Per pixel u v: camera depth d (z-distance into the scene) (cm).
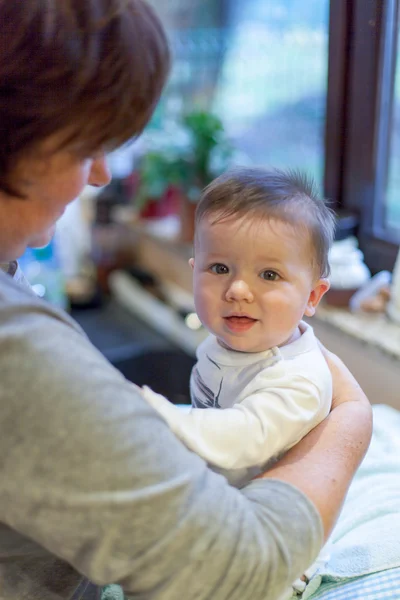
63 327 55
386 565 87
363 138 159
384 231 164
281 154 201
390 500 98
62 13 50
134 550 52
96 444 50
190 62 229
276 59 195
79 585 69
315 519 61
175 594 53
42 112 52
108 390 53
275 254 74
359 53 154
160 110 236
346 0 152
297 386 73
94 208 261
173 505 52
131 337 222
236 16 208
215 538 53
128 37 53
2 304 52
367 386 149
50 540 52
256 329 76
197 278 79
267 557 55
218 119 198
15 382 50
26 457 50
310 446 70
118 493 50
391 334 143
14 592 64
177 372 204
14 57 50
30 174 56
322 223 79
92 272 265
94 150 56
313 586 86
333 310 157
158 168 204
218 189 79
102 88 52
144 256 258
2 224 59
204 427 69
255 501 60
